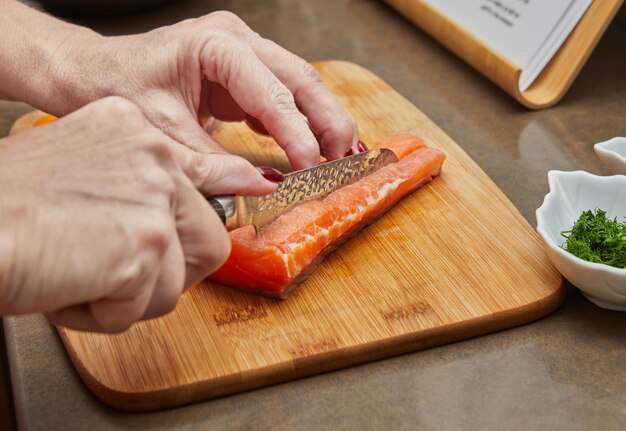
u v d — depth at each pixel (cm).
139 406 66
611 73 99
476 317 71
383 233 79
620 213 76
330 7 117
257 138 90
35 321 72
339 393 67
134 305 59
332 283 74
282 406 66
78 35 80
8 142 58
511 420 65
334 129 81
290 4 118
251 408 66
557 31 93
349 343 69
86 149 58
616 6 90
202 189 68
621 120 92
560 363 69
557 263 71
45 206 56
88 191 57
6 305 56
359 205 78
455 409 66
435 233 79
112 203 57
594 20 92
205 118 87
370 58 105
